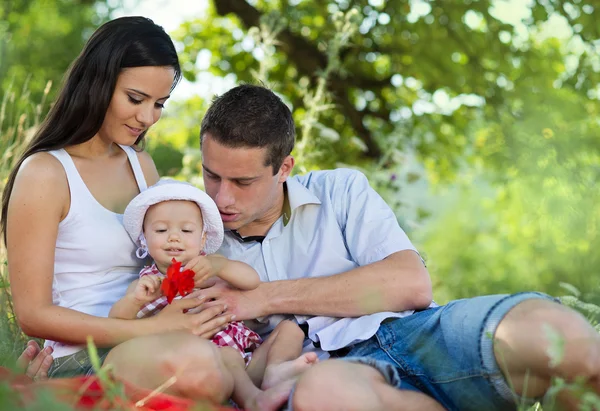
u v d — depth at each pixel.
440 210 9.30
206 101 6.71
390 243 3.27
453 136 10.08
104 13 11.74
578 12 8.41
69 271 3.07
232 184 3.17
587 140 6.29
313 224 3.36
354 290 3.12
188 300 3.02
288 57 9.27
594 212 5.11
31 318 2.90
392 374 2.54
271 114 3.17
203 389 2.59
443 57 9.35
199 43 10.01
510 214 9.38
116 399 2.35
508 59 9.21
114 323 2.90
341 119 9.52
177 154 6.74
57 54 11.55
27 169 3.02
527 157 5.46
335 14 5.46
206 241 3.25
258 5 9.67
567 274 5.83
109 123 3.15
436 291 6.86
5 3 11.65
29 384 2.58
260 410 2.67
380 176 5.70
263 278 3.32
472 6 9.12
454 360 2.69
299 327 3.11
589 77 8.44
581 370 2.43
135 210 3.09
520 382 2.56
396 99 9.91
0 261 3.83
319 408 2.44
